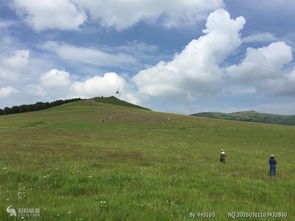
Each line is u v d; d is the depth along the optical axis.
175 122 82.56
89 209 9.34
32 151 29.80
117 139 49.69
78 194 12.42
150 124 77.06
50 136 50.41
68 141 43.69
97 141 45.41
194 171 20.64
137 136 56.25
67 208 9.43
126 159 26.53
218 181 16.02
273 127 79.38
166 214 9.31
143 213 9.19
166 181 15.25
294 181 18.78
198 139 55.53
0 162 20.61
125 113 102.38
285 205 12.12
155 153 33.72
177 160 28.28
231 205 11.34
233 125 80.62
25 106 179.62
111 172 16.75
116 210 9.45
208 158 32.22
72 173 16.03
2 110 172.75
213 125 79.19
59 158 24.86
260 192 14.10
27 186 13.53
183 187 14.14
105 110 112.50
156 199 11.36
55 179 14.57
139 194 12.11
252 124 87.75
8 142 38.91
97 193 12.48
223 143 51.06
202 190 13.80
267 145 49.78
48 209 9.12
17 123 75.31
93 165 20.78
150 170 19.17
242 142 53.12
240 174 21.39
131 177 15.48
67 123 76.62
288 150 44.31
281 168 27.77
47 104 188.38
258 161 32.09
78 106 132.38
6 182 14.39
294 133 67.69
